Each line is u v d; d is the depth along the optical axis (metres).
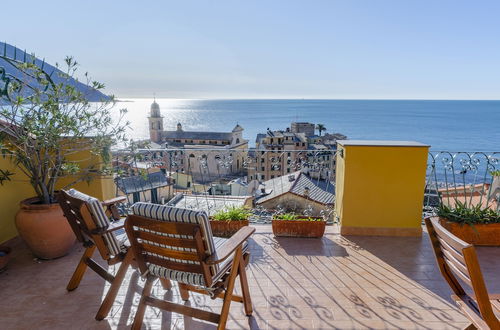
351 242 3.60
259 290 2.66
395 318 2.30
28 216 2.97
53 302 2.50
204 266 1.76
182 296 2.53
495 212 3.54
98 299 2.54
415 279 2.83
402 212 3.71
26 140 2.95
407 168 3.61
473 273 1.41
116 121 3.47
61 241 3.13
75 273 2.63
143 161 4.19
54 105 2.99
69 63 3.17
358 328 2.20
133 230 1.90
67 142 3.37
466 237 3.49
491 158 3.92
